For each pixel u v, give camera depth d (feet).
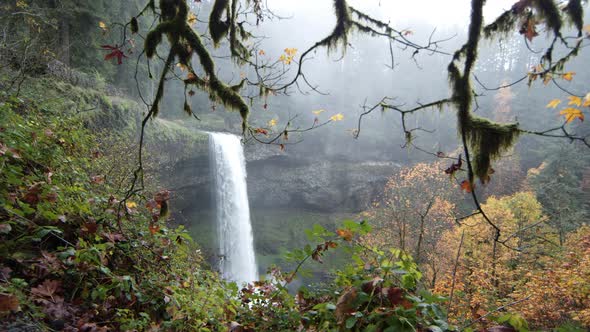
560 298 33.09
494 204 60.23
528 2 5.49
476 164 5.92
